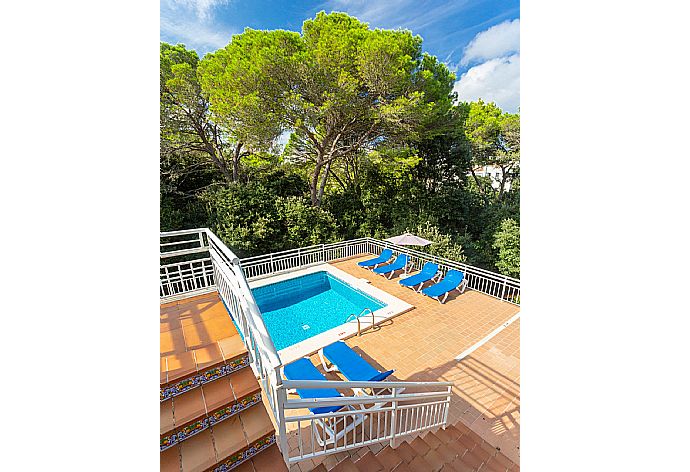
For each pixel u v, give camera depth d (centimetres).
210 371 251
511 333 608
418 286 852
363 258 1091
